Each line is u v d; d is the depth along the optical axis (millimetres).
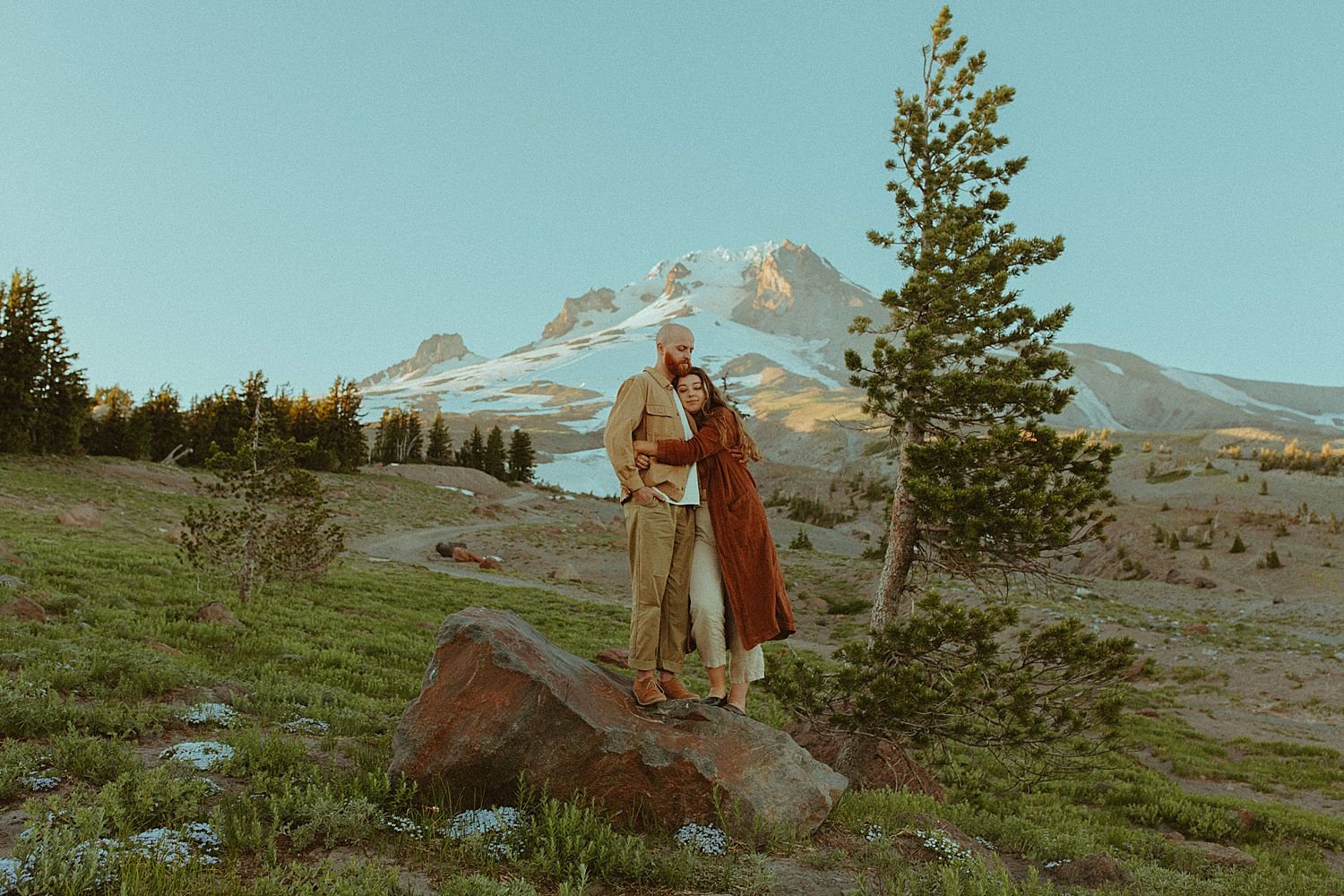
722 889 4422
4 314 51250
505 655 5285
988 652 10273
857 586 50625
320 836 4664
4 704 6129
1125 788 15508
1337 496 78562
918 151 13109
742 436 5605
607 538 69438
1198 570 56750
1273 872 8828
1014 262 12289
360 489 78750
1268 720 25734
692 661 24547
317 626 18188
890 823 5883
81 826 4035
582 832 4754
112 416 65188
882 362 11445
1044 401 10891
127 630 12195
